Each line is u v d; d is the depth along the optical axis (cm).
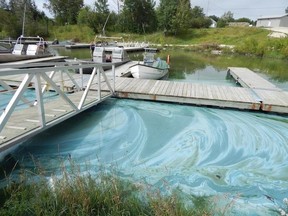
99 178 277
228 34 3066
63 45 2459
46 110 420
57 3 4191
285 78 1124
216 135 439
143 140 417
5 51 1223
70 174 281
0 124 270
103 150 378
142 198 241
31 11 3186
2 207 210
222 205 259
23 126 338
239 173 327
